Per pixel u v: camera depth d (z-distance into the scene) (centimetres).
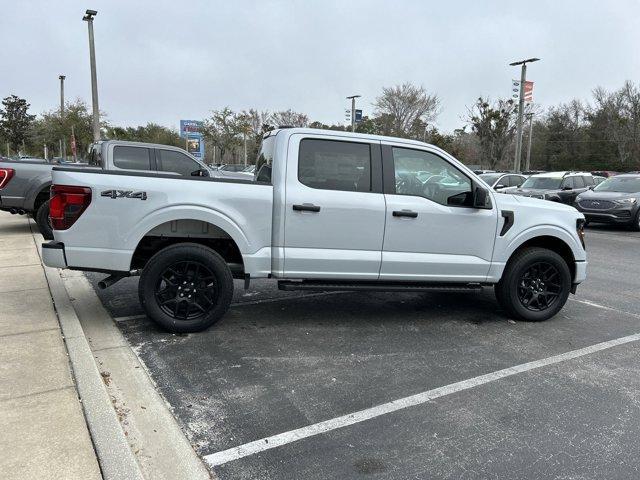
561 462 315
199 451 318
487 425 357
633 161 6072
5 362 411
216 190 490
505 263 569
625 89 6203
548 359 481
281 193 499
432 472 303
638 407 388
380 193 524
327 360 462
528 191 1839
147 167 1053
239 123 5047
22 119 6525
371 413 370
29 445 300
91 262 476
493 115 4891
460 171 552
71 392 365
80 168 472
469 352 493
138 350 470
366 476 297
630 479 300
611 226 1742
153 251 527
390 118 5125
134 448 312
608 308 670
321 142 512
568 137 6769
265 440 332
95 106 2423
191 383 408
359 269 523
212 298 508
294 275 513
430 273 545
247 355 467
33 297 596
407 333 542
